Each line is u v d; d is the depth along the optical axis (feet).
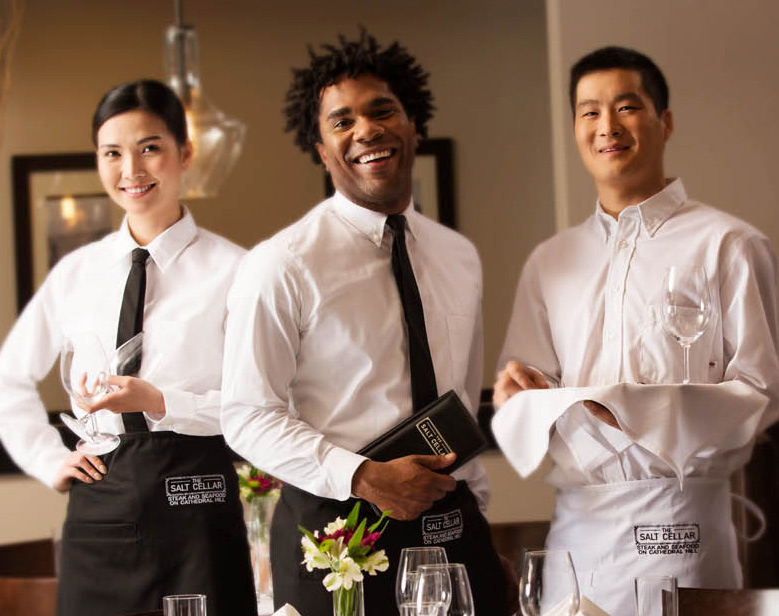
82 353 7.88
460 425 7.90
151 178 9.59
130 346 8.96
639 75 8.63
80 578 9.17
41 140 18.47
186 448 9.05
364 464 7.67
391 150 8.30
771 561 13.71
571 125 13.93
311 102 8.57
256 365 8.03
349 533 6.63
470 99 18.78
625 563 8.31
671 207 8.70
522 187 18.71
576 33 13.89
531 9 18.83
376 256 8.45
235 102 18.74
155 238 9.66
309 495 8.04
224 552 9.05
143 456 9.00
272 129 18.74
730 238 8.43
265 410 8.06
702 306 7.38
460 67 18.81
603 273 8.77
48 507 16.24
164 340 9.36
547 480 8.84
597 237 8.93
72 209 18.28
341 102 8.31
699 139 13.80
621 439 8.27
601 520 8.42
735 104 13.76
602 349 8.63
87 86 18.58
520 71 18.78
